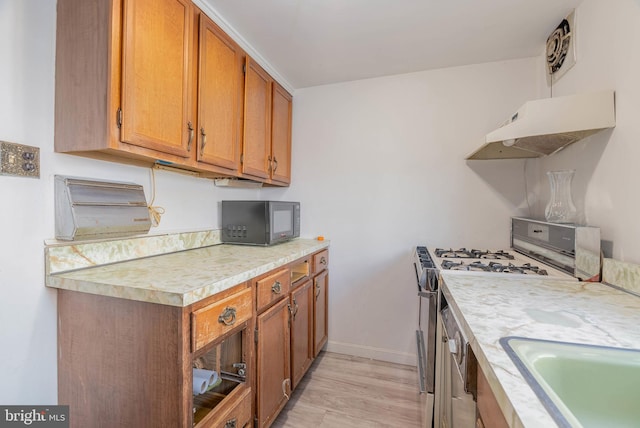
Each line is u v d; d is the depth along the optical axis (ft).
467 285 3.54
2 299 3.00
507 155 5.86
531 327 2.35
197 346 2.96
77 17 3.29
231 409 3.50
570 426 1.28
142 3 3.43
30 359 3.20
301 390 5.90
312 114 7.66
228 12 4.70
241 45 5.47
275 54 6.06
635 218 3.43
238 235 6.07
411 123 6.90
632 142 3.49
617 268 3.49
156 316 2.91
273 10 4.66
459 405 3.11
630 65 3.53
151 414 2.94
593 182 4.23
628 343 2.09
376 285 7.18
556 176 4.81
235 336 3.90
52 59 3.39
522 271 4.10
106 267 3.84
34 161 3.24
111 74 3.15
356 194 7.32
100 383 3.17
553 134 4.16
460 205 6.61
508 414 1.46
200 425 3.04
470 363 2.39
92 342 3.20
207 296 3.09
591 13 4.26
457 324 2.83
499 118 6.34
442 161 6.71
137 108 3.39
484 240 6.45
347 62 6.39
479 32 5.28
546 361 1.94
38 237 3.28
